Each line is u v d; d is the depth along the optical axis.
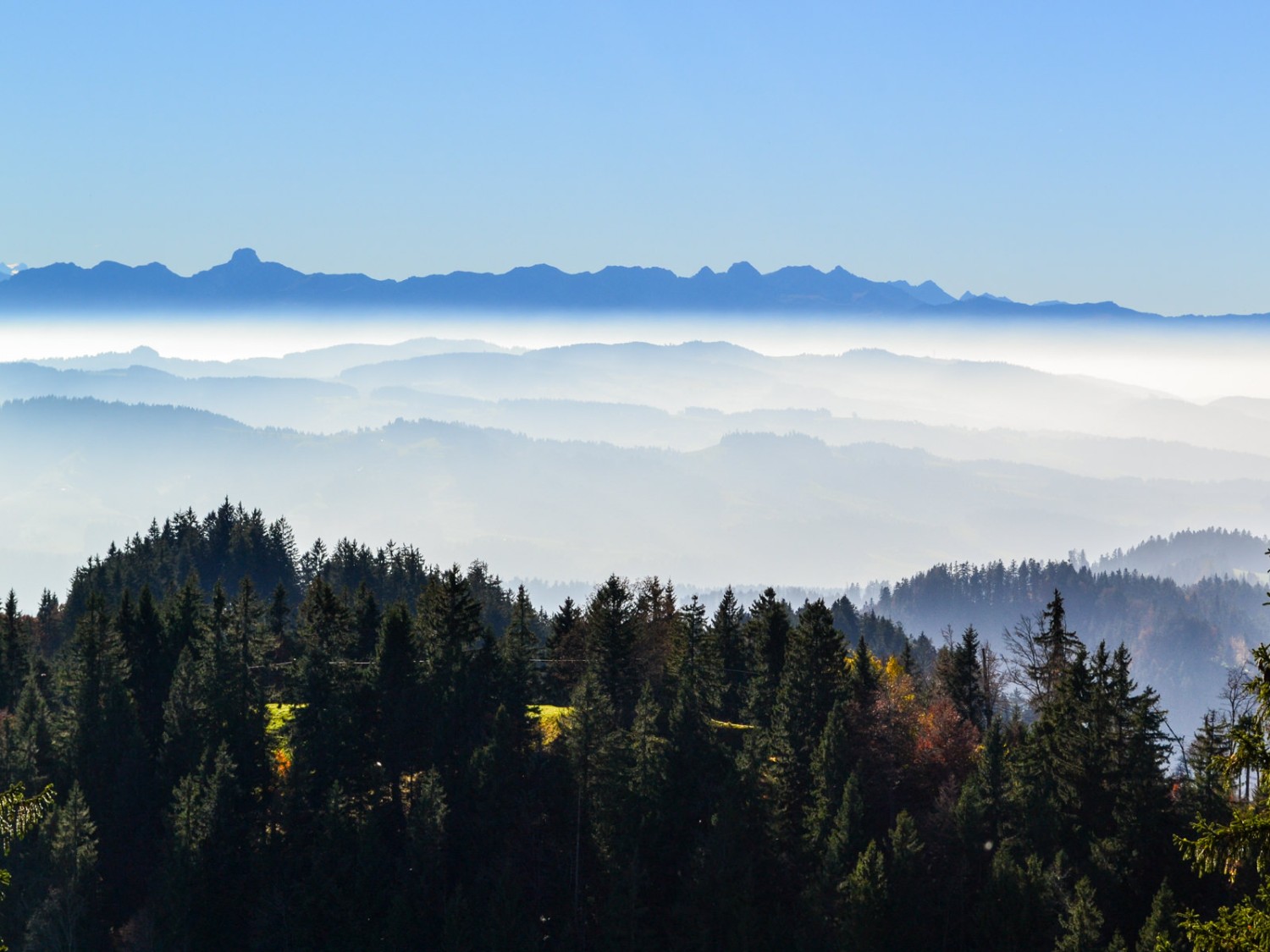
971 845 65.94
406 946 68.88
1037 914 60.16
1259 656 24.20
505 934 66.81
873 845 63.06
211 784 74.50
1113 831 68.31
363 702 81.69
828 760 74.44
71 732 83.31
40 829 68.94
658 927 69.00
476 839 73.75
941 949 63.88
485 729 81.06
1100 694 70.62
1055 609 84.38
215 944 71.69
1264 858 23.42
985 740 77.56
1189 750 69.19
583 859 72.31
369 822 72.88
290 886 71.88
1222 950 24.78
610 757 72.06
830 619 86.50
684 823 71.44
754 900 66.88
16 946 66.81
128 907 76.88
